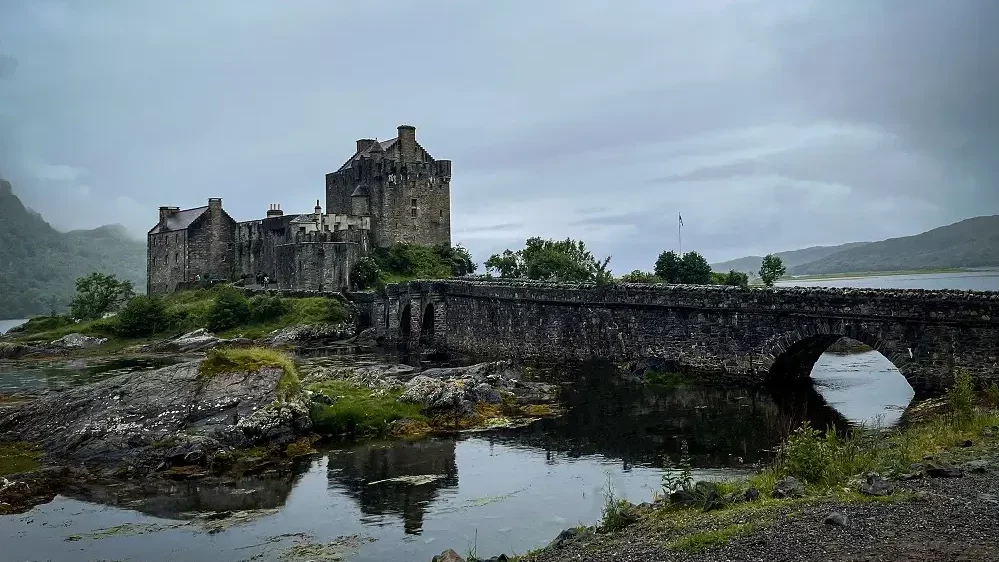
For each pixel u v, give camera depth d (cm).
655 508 2973
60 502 3981
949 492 2544
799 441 3231
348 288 14388
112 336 13300
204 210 17412
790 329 6062
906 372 5269
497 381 6669
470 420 5572
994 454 3064
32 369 10188
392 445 5012
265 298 13462
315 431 5162
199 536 3434
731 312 6525
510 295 9412
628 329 7600
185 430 4800
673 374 6900
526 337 9119
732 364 6525
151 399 5100
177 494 4069
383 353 10612
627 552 2402
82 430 4862
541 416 5719
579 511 3572
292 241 15188
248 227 16850
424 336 11619
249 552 3228
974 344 4922
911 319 5231
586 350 8150
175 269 17275
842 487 2797
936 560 1975
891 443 3628
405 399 5734
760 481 3119
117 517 3725
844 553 2097
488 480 4131
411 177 15950
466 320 10494
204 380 5244
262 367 5394
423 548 3195
